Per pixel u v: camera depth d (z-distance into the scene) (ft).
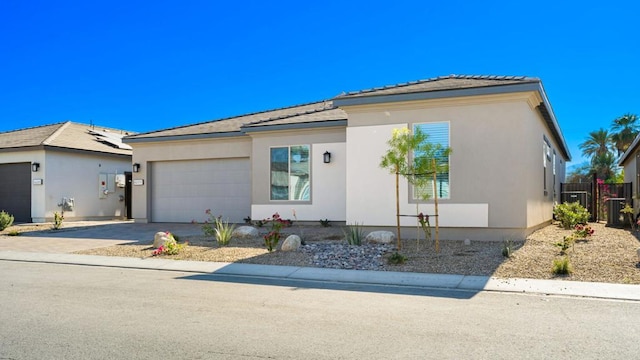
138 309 20.43
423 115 40.47
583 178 143.43
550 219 56.08
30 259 36.06
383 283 26.58
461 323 18.24
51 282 26.96
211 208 62.23
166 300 22.26
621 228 49.96
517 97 37.65
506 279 26.71
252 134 55.98
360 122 42.50
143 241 44.86
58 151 68.23
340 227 51.34
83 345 15.61
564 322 18.38
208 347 15.43
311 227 51.80
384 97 40.83
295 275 28.91
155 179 65.62
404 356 14.57
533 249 34.09
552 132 56.85
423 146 34.76
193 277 28.71
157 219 65.31
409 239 40.47
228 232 41.29
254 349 15.23
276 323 18.24
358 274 28.86
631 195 63.16
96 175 74.08
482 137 38.70
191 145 62.69
